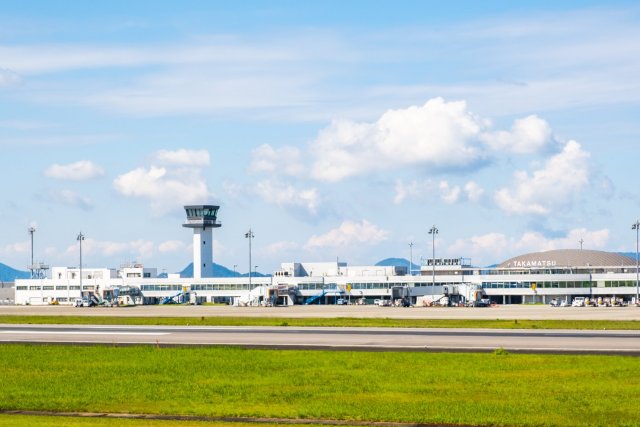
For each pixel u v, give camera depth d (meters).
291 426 37.50
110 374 52.97
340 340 75.25
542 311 166.50
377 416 39.22
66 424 37.28
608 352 62.25
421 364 56.75
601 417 38.50
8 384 49.00
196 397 44.41
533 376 50.69
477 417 38.81
